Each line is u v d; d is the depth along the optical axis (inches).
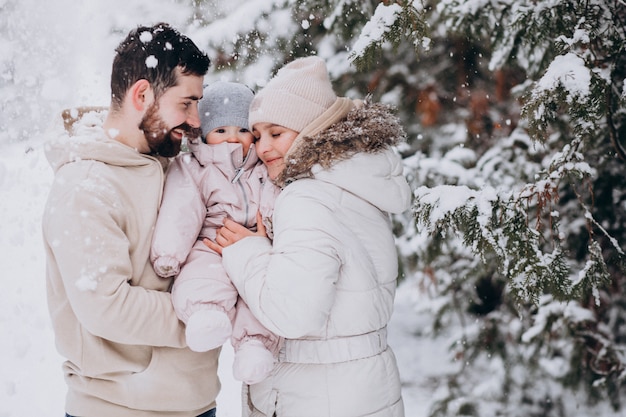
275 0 140.9
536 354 160.7
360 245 67.6
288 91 70.1
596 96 90.6
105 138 65.5
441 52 165.0
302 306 62.1
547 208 143.3
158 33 67.2
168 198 67.3
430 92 162.9
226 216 71.1
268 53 143.9
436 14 143.8
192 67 67.6
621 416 152.1
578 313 152.1
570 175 101.5
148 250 65.7
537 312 163.9
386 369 69.6
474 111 162.6
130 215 64.5
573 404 163.0
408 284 187.2
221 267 67.5
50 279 66.1
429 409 167.2
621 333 156.3
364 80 161.9
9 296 121.2
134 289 62.9
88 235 60.7
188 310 64.2
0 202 123.4
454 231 99.0
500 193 99.2
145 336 62.9
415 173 148.3
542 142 95.7
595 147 131.3
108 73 125.1
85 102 117.6
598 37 99.0
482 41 147.8
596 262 98.7
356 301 67.0
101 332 61.4
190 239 66.4
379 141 68.8
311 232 63.9
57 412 117.6
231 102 73.9
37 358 129.2
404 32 98.8
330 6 136.6
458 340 171.5
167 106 67.0
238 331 66.6
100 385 66.1
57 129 68.4
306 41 148.4
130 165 65.8
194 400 68.3
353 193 68.3
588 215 100.8
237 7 149.2
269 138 71.4
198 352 68.7
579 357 152.3
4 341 91.8
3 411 117.0
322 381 67.1
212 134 73.9
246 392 73.3
